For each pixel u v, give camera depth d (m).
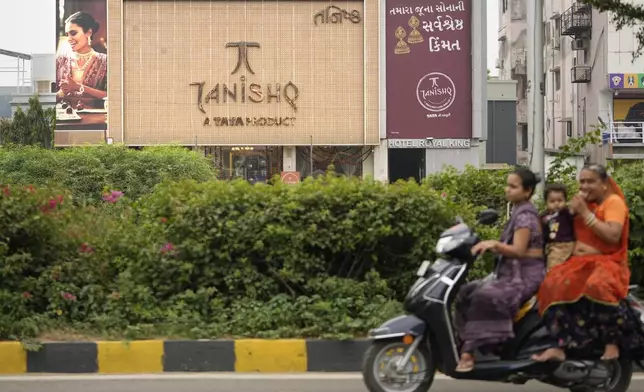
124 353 8.33
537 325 6.83
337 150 46.25
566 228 6.91
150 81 45.44
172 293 9.32
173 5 45.38
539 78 16.39
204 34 45.50
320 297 9.02
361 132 45.56
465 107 45.56
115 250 9.75
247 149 46.41
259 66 45.62
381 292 9.27
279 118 45.62
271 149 46.38
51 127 53.25
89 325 8.81
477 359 6.91
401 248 9.61
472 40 45.34
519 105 62.00
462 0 45.28
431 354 6.94
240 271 9.20
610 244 6.77
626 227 6.79
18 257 8.91
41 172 25.23
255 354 8.39
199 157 27.41
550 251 6.95
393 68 45.53
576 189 11.76
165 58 45.44
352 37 45.53
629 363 7.02
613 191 6.95
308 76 45.56
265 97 45.62
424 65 45.47
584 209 6.64
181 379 7.99
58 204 9.72
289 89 45.62
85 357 8.30
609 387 7.00
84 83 45.31
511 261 6.94
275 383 7.84
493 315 6.79
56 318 8.89
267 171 46.41
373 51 45.38
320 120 45.62
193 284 9.34
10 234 9.06
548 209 7.10
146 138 45.53
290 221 9.25
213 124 45.62
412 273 9.42
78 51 45.31
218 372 8.33
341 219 9.27
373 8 45.31
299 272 9.23
